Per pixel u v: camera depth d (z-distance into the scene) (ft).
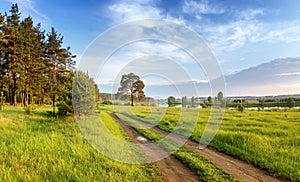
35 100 129.39
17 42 101.19
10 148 23.94
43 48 120.16
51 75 117.70
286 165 21.59
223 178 19.12
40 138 28.76
